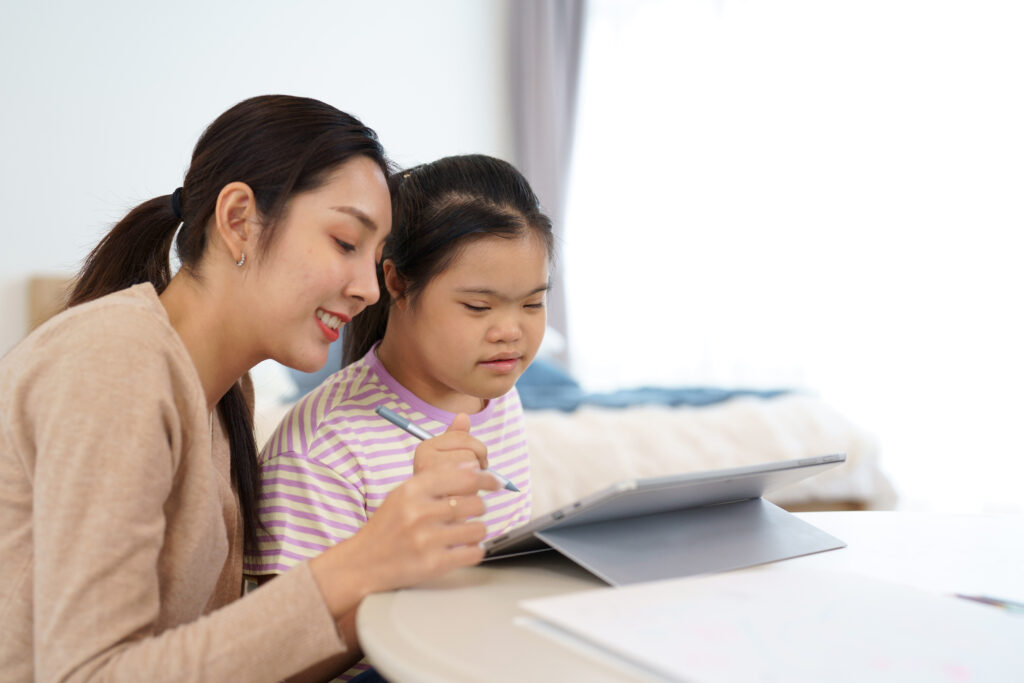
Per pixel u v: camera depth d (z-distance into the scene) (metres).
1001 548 0.78
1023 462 3.55
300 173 0.74
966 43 3.74
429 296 0.94
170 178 3.20
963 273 3.74
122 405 0.63
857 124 3.91
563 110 3.97
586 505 0.61
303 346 0.78
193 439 0.69
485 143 3.89
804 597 0.58
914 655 0.49
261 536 0.91
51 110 3.00
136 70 3.14
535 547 0.71
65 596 0.59
